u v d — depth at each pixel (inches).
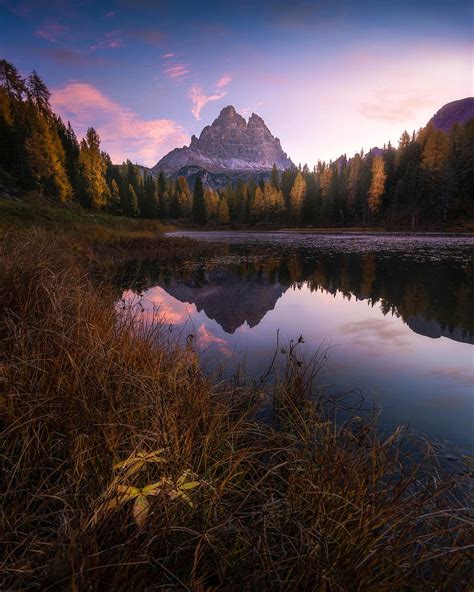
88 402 79.9
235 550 54.1
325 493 58.8
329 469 70.1
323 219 2657.5
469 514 65.7
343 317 236.7
